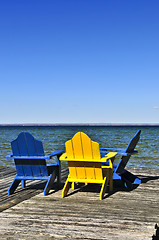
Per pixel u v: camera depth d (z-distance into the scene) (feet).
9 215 10.90
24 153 14.10
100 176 13.61
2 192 15.16
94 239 8.59
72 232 9.14
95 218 10.50
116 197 13.76
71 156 13.69
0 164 44.65
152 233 9.00
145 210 11.58
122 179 15.80
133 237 8.69
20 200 13.24
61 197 13.76
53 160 47.93
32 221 10.20
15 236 8.90
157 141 112.88
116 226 9.64
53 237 8.81
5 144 98.17
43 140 124.67
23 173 14.55
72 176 14.11
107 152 16.28
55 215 10.87
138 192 14.87
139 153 64.95
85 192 14.84
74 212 11.28
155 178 19.17
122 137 147.54
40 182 18.02
